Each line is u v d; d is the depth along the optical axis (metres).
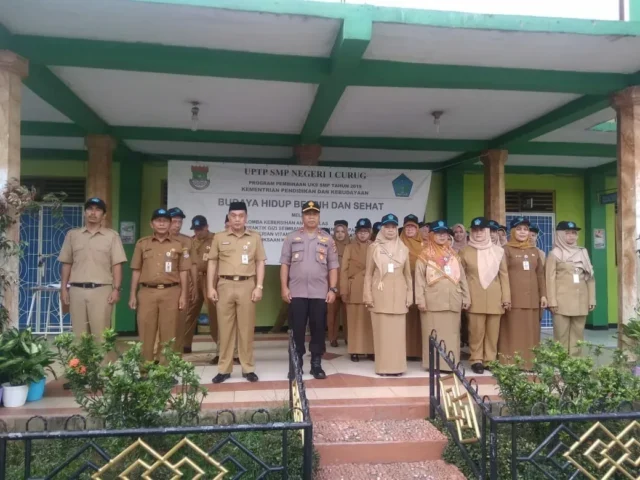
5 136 4.39
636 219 5.35
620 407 3.59
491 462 2.91
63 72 5.28
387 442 3.73
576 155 8.52
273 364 5.79
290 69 4.96
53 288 7.71
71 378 3.36
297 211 7.63
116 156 8.63
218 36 4.54
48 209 8.74
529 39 4.61
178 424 3.43
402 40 4.62
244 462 3.35
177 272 5.07
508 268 5.55
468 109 6.53
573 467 3.38
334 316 7.08
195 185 7.41
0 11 4.13
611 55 4.96
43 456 3.51
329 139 7.89
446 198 9.75
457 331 5.32
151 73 5.31
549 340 4.20
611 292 10.06
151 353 4.98
